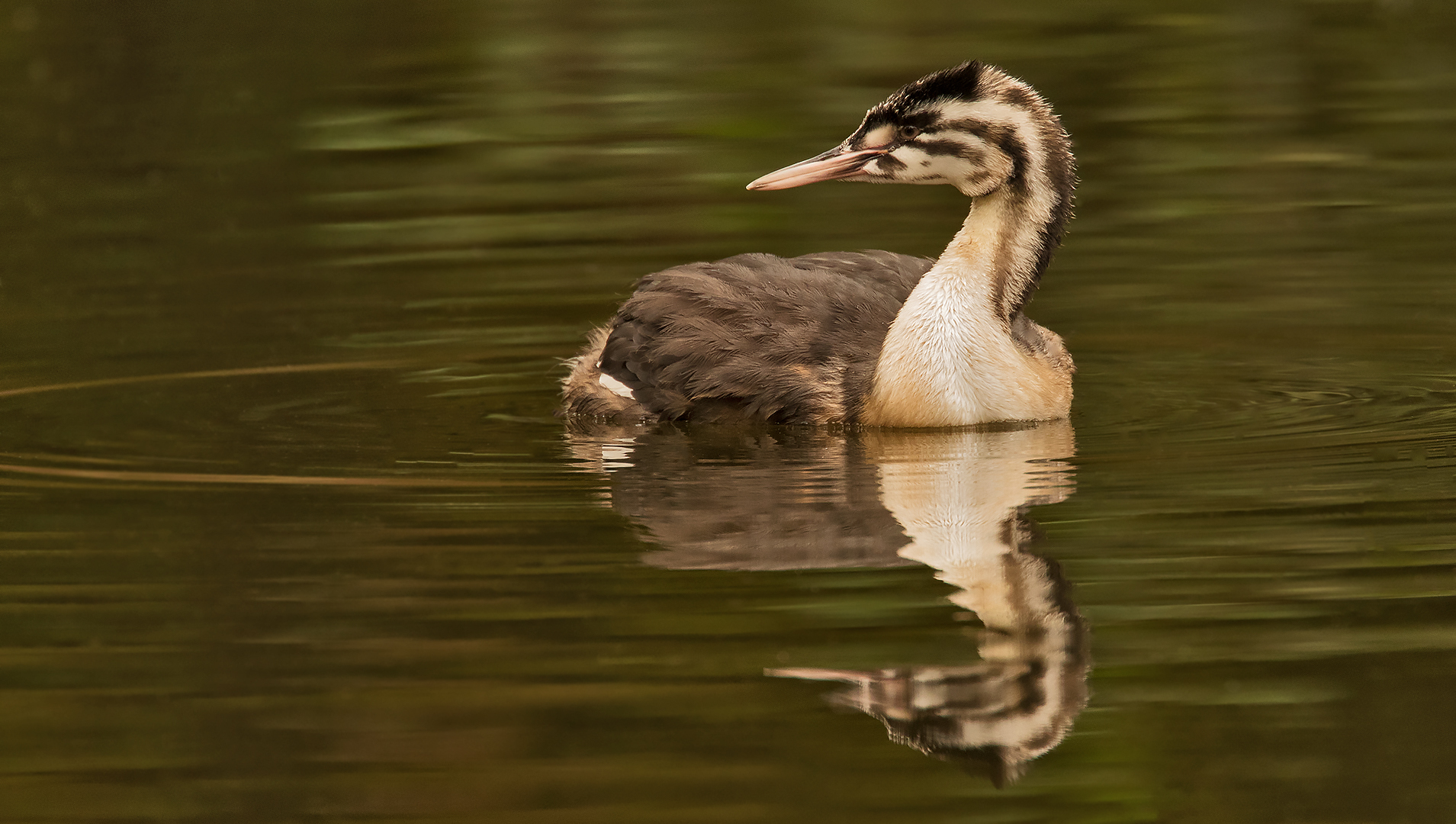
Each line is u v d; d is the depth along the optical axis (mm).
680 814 7699
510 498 11516
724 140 21062
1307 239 17781
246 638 9289
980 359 13312
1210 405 13727
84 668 9000
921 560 10328
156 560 10328
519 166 20516
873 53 23844
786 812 7734
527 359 15391
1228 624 9406
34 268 17641
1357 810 7723
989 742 8297
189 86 23406
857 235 18219
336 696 8711
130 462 12352
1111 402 13930
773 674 8891
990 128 13523
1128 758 8172
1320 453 12266
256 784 8000
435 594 9812
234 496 11562
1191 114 21500
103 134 21891
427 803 7789
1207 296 16516
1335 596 9703
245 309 16578
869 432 13336
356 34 25484
